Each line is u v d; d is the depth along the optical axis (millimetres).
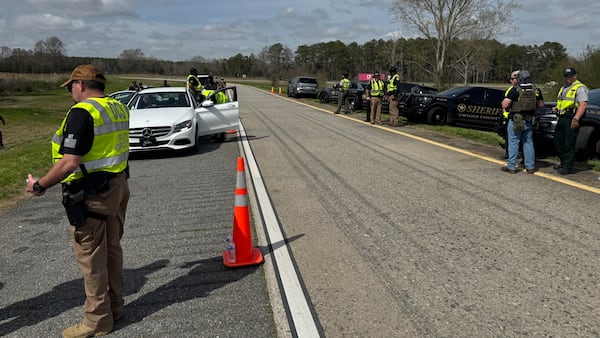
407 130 12586
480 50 34688
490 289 3350
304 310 3121
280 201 5801
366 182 6633
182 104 10641
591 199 5527
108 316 2916
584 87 6574
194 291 3467
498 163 7797
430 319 2975
